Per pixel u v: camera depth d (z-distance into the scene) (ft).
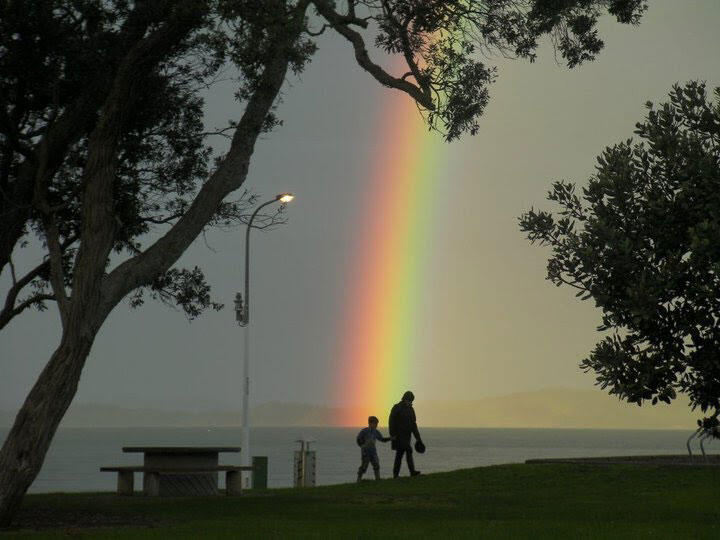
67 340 142.31
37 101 168.14
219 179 158.40
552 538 111.65
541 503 167.22
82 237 145.79
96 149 147.13
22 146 158.92
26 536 117.91
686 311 107.86
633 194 113.70
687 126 116.78
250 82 160.66
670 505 159.74
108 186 146.92
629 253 109.70
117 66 160.25
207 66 176.65
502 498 178.19
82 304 143.23
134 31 158.92
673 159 112.98
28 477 137.49
